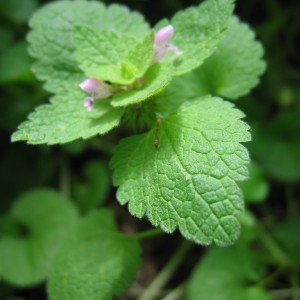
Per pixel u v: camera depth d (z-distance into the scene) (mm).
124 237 96
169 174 69
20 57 129
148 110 81
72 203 124
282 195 139
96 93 77
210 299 109
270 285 122
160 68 78
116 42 84
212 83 95
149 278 127
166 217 66
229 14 80
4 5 146
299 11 151
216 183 65
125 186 73
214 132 69
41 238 119
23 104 144
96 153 149
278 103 148
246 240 117
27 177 143
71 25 94
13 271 113
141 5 151
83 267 92
